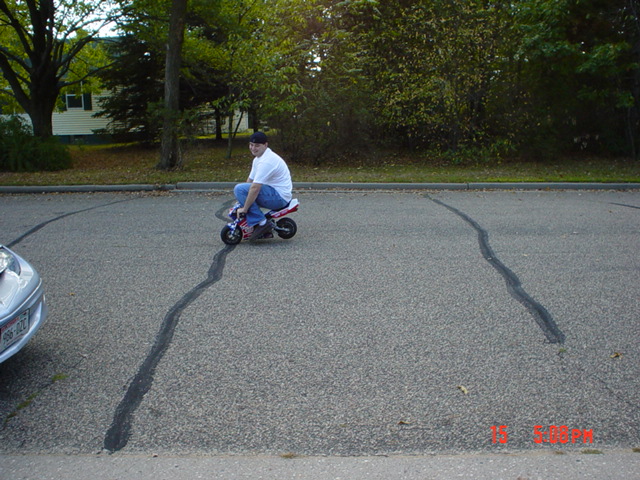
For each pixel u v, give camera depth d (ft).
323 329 16.22
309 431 11.28
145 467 10.18
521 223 30.60
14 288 13.17
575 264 22.54
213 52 65.72
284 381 13.26
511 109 57.88
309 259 23.53
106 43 79.46
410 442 10.89
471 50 57.57
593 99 57.31
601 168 54.19
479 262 22.97
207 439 11.03
